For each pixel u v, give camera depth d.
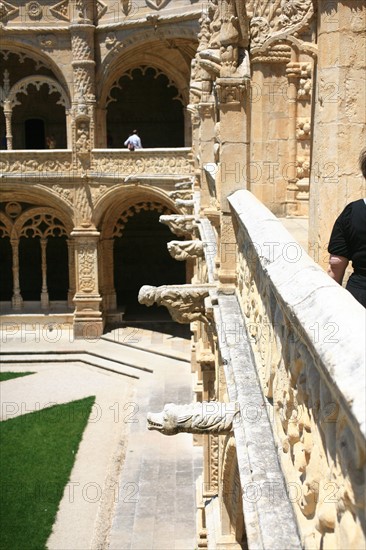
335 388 2.62
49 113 36.25
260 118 11.91
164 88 36.34
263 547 3.51
